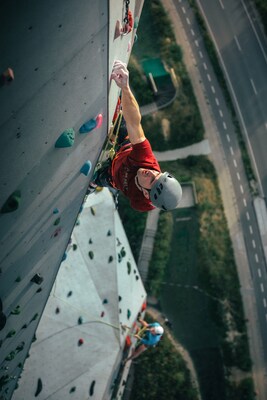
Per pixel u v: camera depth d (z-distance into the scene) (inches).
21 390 769.6
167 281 1306.6
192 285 1314.0
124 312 895.7
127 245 973.8
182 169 1363.2
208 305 1314.0
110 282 882.8
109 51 265.9
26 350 578.9
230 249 1342.3
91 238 887.7
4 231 292.5
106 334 860.6
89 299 856.9
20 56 215.3
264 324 1326.3
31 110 242.7
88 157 327.0
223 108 1421.0
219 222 1348.4
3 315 351.3
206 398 1272.1
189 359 1283.2
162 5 1453.0
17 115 236.7
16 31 205.3
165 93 1391.5
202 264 1316.4
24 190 280.7
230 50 1455.5
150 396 1236.5
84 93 269.6
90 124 290.8
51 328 810.2
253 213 1373.0
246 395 1278.3
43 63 229.9
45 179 294.7
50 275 468.1
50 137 269.3
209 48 1444.4
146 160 262.2
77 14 227.1
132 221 1310.3
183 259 1314.0
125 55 321.4
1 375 512.4
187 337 1296.8
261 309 1332.4
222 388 1282.0
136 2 305.9
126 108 263.7
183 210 1332.4
